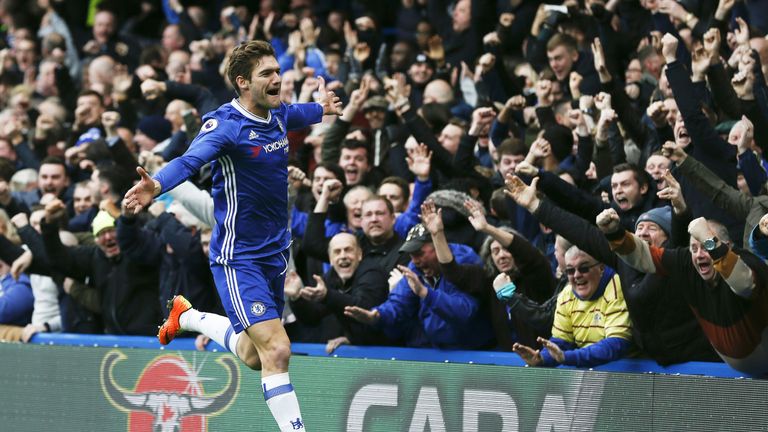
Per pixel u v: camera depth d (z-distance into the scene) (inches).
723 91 837.2
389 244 828.0
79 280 925.2
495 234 740.7
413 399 733.3
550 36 1120.2
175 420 832.3
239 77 627.5
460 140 913.5
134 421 851.4
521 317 731.4
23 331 939.3
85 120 1248.2
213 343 842.2
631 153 897.5
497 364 727.1
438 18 1328.7
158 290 897.5
